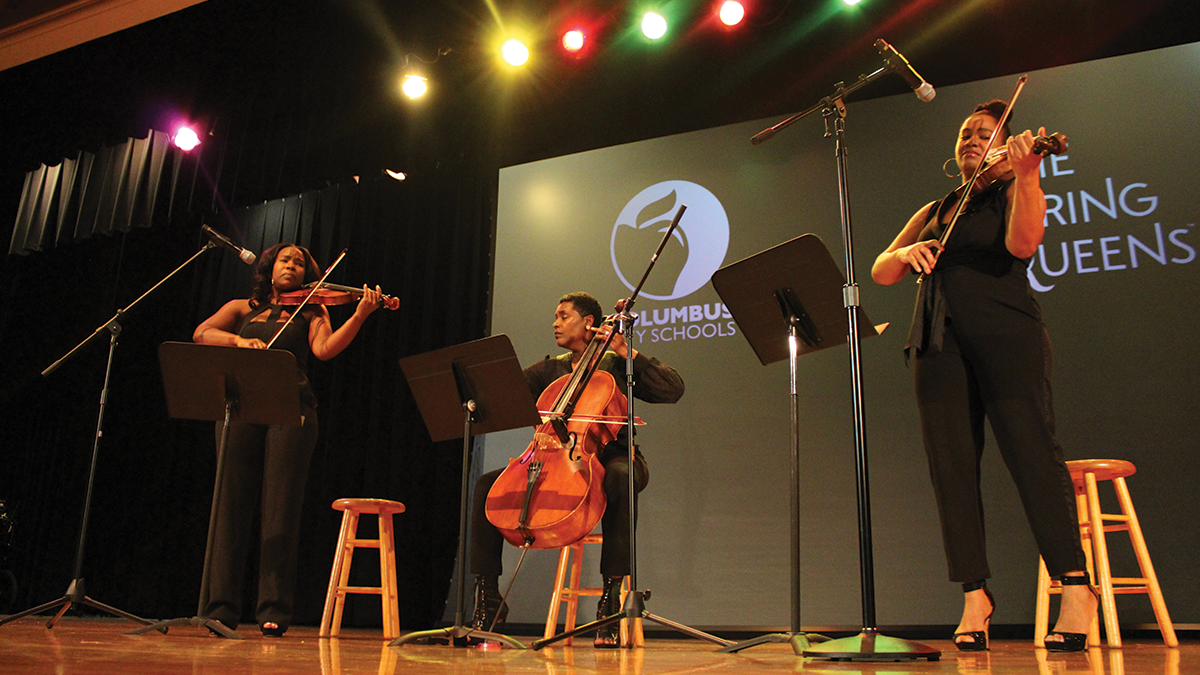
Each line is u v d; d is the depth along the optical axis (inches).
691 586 147.1
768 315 91.4
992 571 133.6
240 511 120.6
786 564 143.6
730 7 162.7
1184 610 124.2
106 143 216.1
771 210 161.0
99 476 200.7
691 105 174.1
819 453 146.4
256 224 205.3
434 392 101.2
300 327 129.4
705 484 151.1
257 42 192.5
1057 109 148.6
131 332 207.3
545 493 99.0
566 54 178.7
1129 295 137.5
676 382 123.5
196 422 195.9
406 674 58.6
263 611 116.6
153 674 52.6
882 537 139.9
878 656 70.9
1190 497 127.3
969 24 158.7
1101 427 134.0
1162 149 141.2
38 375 213.2
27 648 75.0
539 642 87.4
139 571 190.7
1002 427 87.3
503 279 175.5
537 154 183.3
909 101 157.5
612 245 170.1
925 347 92.1
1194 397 130.6
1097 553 101.3
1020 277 90.3
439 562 164.4
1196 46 143.4
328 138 191.5
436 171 188.5
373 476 174.9
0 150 223.8
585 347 125.3
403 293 184.2
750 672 61.4
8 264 220.2
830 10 165.2
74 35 195.0
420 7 176.9
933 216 101.7
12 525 199.3
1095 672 60.5
